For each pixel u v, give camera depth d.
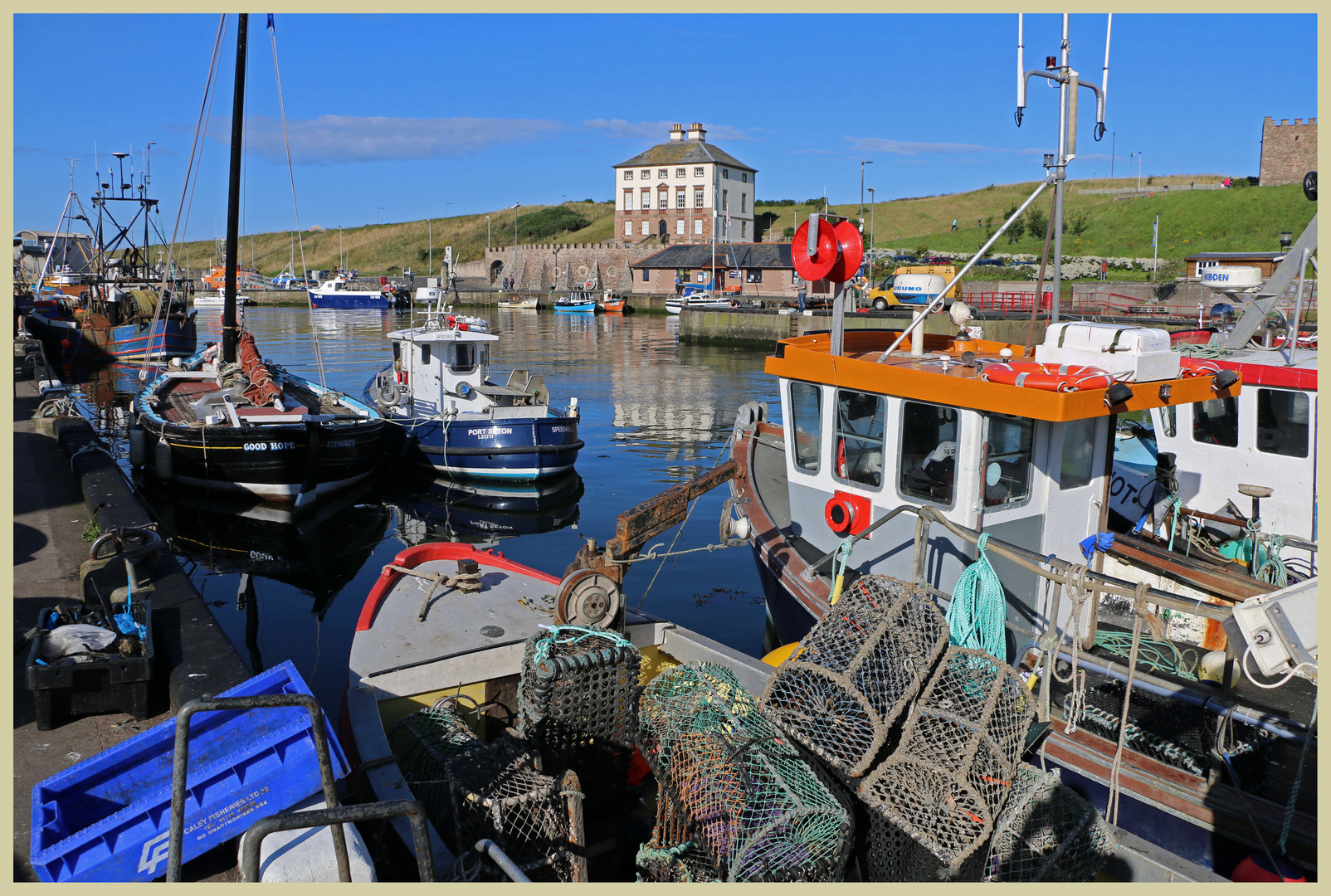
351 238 145.00
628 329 57.16
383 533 12.92
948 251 75.44
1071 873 3.84
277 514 13.83
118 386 27.31
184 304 33.34
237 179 18.80
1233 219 59.88
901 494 5.93
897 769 3.95
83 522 9.15
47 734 5.02
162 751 4.07
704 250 78.69
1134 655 4.03
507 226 127.56
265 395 14.91
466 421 15.77
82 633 5.39
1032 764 4.64
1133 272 53.47
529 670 4.58
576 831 3.98
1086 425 5.79
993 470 5.48
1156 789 4.32
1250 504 7.51
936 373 5.60
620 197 93.69
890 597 4.54
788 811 3.62
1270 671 3.08
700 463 17.84
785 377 6.75
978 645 4.67
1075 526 5.89
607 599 5.66
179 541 12.29
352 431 14.29
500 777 4.14
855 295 48.78
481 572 7.25
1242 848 4.11
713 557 11.73
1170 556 5.29
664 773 4.19
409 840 3.95
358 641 5.88
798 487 6.85
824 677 4.36
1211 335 10.02
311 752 3.92
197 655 5.67
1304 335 8.71
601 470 17.28
